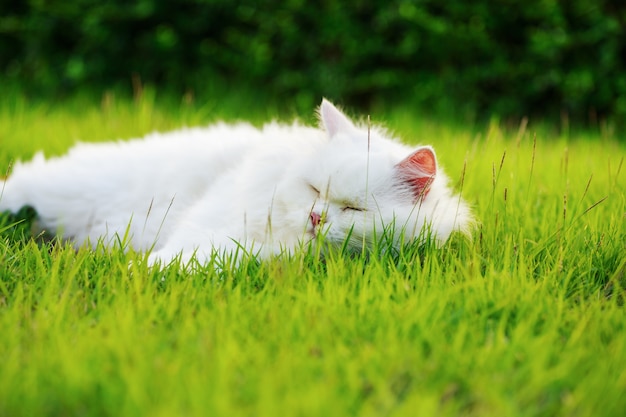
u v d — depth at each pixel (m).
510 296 2.80
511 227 3.72
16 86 8.09
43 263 3.12
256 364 2.32
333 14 7.78
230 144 3.97
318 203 3.21
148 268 3.06
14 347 2.37
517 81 7.88
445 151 5.09
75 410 2.08
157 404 2.09
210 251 3.32
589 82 7.51
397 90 8.11
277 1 7.89
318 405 2.04
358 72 8.09
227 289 2.87
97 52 8.21
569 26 7.67
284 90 8.27
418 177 3.27
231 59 8.26
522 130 4.32
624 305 2.91
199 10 8.10
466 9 7.62
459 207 3.58
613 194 4.16
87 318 2.61
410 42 7.70
